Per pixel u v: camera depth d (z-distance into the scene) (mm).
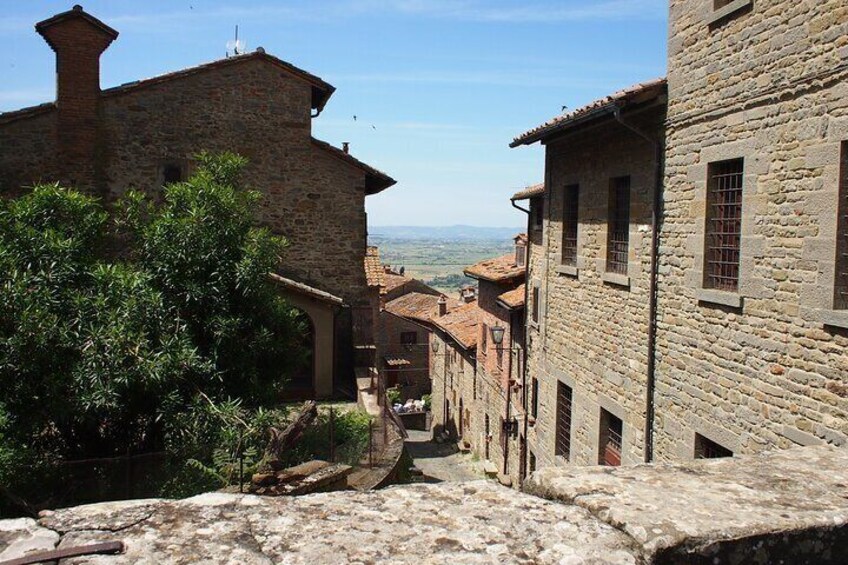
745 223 7883
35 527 2482
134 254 11164
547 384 14445
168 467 9414
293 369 12133
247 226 11336
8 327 8930
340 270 18266
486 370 22922
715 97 8453
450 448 27641
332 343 16906
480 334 24234
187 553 2336
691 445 8945
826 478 3234
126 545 2373
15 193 15859
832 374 6672
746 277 7863
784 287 7297
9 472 8453
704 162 8695
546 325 14516
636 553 2482
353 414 13773
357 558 2346
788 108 7238
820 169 6812
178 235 10391
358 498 2850
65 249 9633
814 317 6879
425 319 34438
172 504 2703
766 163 7551
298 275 18031
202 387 10039
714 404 8477
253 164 17547
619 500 2848
